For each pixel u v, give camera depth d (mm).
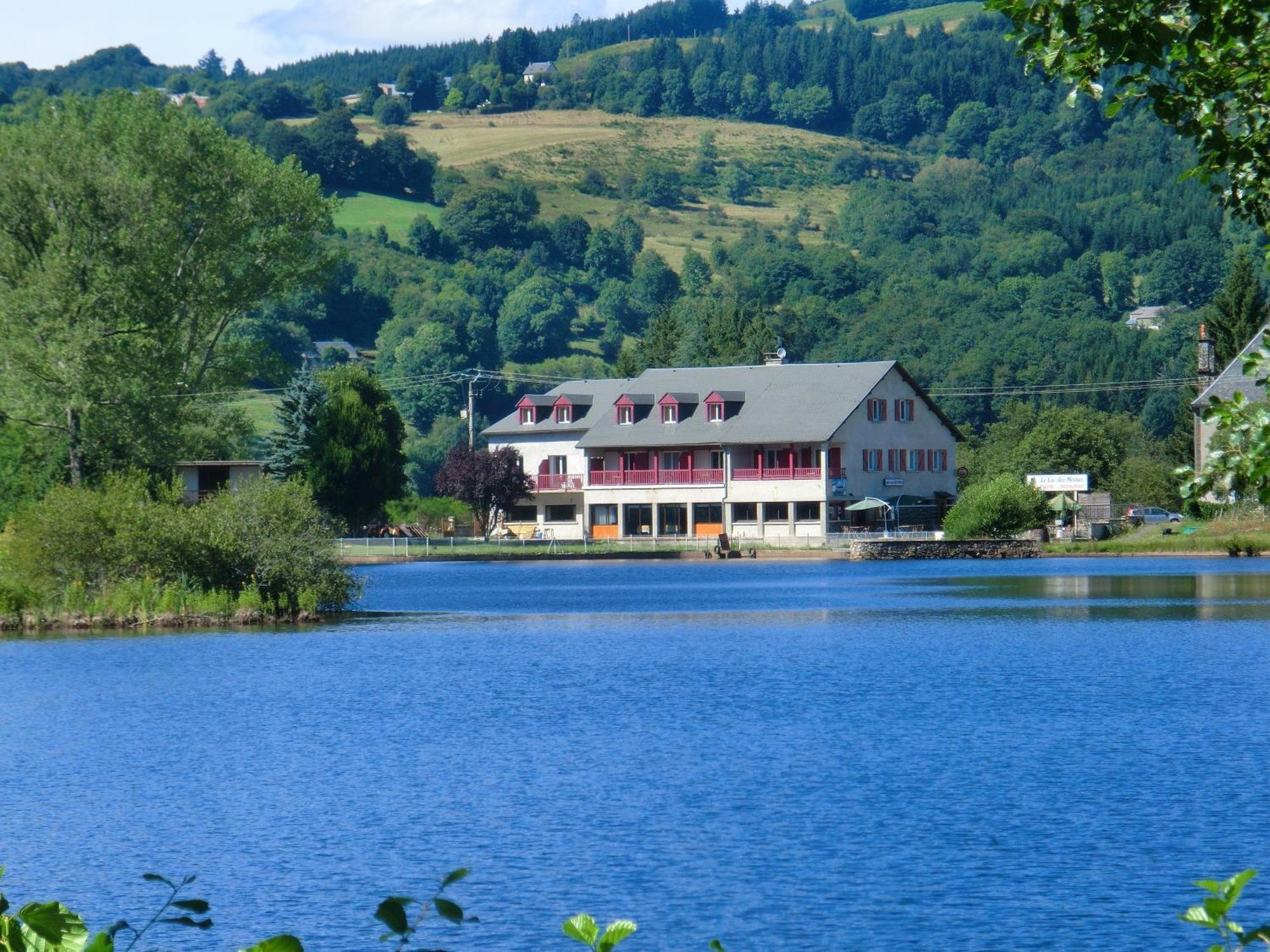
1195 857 44531
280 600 130625
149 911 41688
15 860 47344
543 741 66438
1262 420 24938
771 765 59500
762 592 163500
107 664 98562
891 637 109312
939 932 38406
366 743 67000
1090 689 78438
